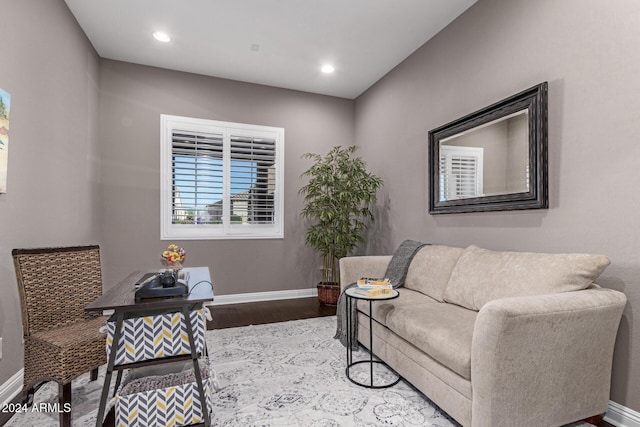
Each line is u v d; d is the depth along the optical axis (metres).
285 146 4.46
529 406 1.45
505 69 2.42
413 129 3.50
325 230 3.91
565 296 1.52
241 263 4.23
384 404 1.88
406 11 2.84
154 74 3.86
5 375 1.93
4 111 1.90
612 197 1.76
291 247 4.48
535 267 1.83
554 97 2.07
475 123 2.66
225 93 4.17
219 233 4.14
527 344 1.42
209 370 1.76
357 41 3.31
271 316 3.62
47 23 2.42
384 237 4.03
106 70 3.65
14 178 2.02
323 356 2.55
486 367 1.39
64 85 2.71
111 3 2.73
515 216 2.33
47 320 1.91
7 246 1.96
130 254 3.73
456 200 2.86
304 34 3.20
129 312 1.58
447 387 1.66
